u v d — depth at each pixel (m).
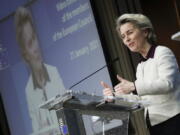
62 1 6.11
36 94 6.56
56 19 6.23
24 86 6.74
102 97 2.56
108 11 5.75
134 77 5.58
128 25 3.11
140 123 5.12
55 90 6.29
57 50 6.22
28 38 6.59
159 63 2.96
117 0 5.73
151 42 3.12
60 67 6.20
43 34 6.40
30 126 6.71
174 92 2.91
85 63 5.91
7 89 6.99
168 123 2.90
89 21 5.84
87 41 5.88
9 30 6.87
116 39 5.67
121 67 5.64
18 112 6.87
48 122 6.35
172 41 6.17
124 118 2.76
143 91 2.82
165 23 6.18
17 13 6.71
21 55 6.73
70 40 6.06
